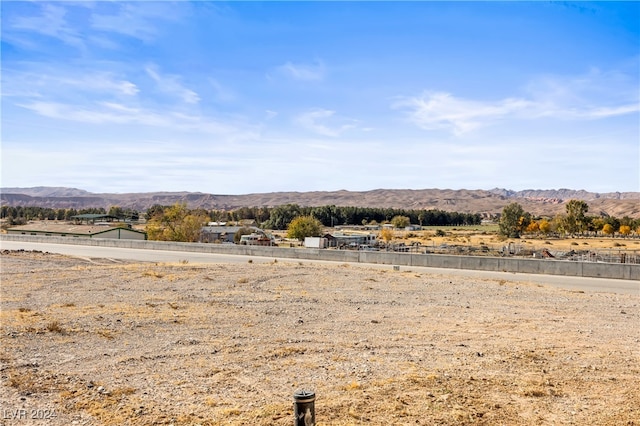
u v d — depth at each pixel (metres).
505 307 19.98
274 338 14.38
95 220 163.62
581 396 9.75
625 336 15.02
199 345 13.52
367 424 8.28
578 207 154.62
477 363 11.91
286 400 9.41
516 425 8.34
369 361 12.05
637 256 59.69
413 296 22.66
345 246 86.62
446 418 8.55
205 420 8.45
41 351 12.69
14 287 24.42
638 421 8.55
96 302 20.20
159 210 106.62
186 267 33.94
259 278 28.44
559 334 15.18
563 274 33.12
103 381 10.49
